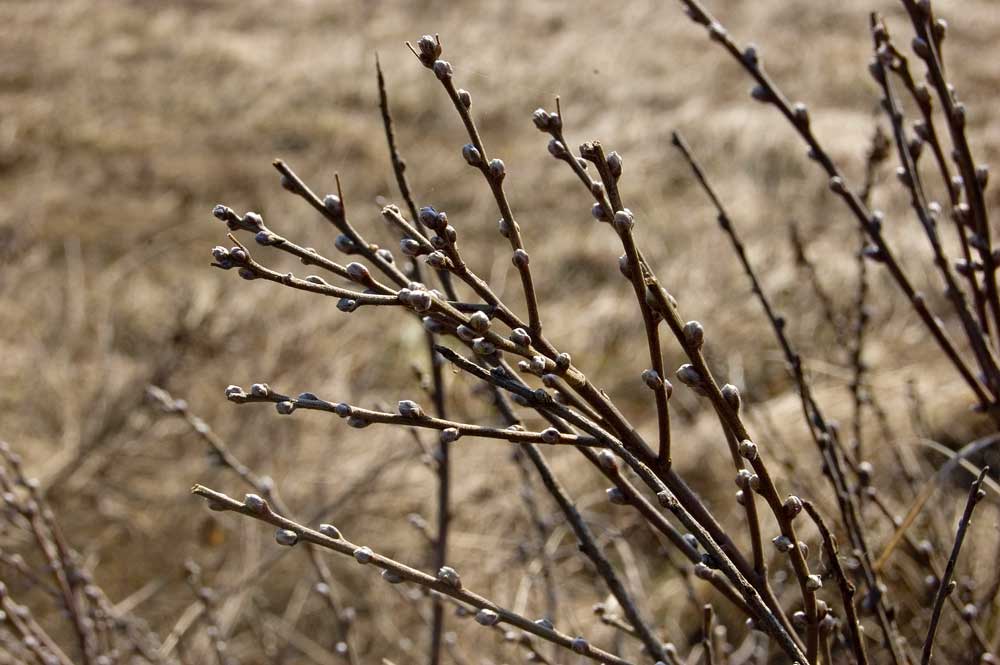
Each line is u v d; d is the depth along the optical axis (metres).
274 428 4.72
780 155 7.59
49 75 10.76
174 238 7.04
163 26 12.46
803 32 11.19
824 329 5.07
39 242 6.96
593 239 6.66
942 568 1.94
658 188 7.45
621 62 10.55
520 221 7.16
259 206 7.60
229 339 5.37
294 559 3.82
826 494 2.60
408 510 4.12
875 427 4.02
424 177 7.86
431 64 1.00
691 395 4.79
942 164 1.55
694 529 1.03
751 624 1.15
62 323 5.71
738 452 1.13
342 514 4.11
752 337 5.13
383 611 3.55
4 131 9.09
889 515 1.66
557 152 1.06
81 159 8.58
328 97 9.94
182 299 5.48
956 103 1.50
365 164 8.30
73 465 4.27
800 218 6.56
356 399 5.04
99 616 2.06
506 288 6.25
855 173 7.11
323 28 12.51
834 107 8.98
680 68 10.27
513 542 3.61
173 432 4.66
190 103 9.90
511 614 1.12
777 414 4.21
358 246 1.25
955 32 10.71
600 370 5.37
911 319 5.08
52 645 1.99
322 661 3.39
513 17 12.53
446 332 1.07
